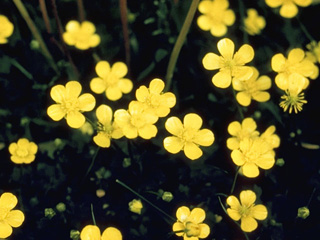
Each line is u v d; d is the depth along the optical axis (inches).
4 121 15.7
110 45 16.6
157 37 16.6
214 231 14.4
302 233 14.5
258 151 13.6
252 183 14.9
